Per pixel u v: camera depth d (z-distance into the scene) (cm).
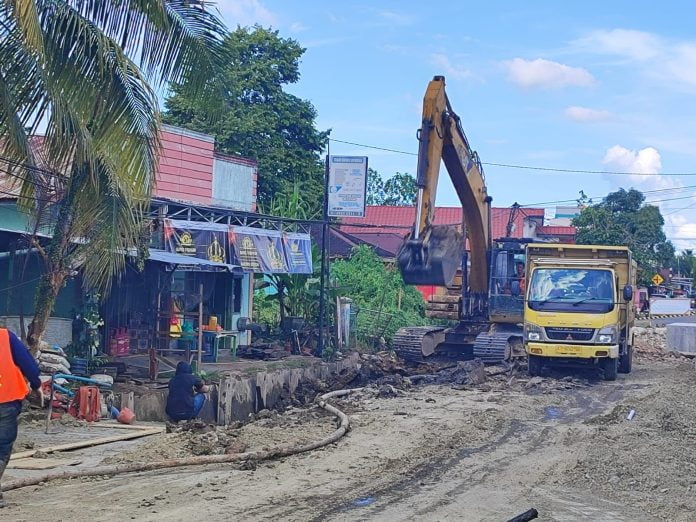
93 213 1294
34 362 779
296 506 806
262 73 3419
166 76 1198
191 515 758
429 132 1673
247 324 2461
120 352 1944
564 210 8769
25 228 1625
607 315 1920
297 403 1917
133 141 1176
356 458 1041
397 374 2111
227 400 1691
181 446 1077
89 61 1131
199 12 1213
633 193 5853
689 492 931
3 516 738
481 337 2158
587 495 905
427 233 1623
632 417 1415
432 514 802
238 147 3312
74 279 1795
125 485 870
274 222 2552
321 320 2441
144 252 1639
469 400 1616
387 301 3241
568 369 2098
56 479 880
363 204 2586
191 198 2383
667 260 6956
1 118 1118
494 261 2248
